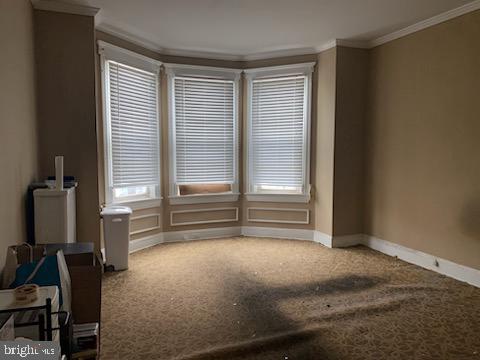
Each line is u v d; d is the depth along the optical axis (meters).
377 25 3.54
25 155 2.51
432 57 3.35
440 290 2.91
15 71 2.27
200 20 3.42
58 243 2.43
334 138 4.08
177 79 4.38
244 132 4.70
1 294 1.48
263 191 4.73
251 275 3.27
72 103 3.08
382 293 2.86
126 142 3.86
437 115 3.32
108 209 3.45
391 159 3.86
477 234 2.99
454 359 1.98
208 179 4.61
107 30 3.52
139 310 2.55
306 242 4.43
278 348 2.08
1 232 1.91
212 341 2.14
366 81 4.16
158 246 4.25
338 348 2.08
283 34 3.82
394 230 3.85
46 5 2.93
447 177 3.24
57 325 1.45
